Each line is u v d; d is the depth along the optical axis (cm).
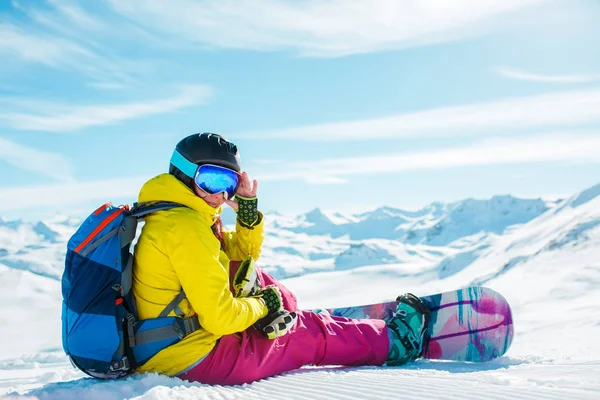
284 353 347
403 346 391
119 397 284
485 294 412
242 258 386
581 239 3691
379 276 11288
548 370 334
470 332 412
